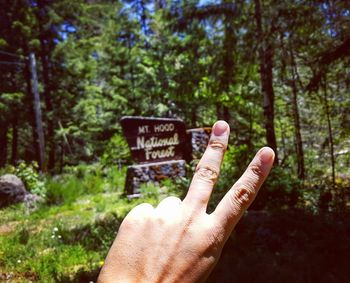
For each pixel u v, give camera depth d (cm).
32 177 1078
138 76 1927
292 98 1228
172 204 75
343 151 1086
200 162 76
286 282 346
